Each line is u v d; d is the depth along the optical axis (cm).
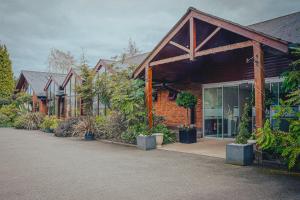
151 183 521
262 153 665
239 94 1138
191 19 836
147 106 1033
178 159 761
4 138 1405
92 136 1313
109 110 1440
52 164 710
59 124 1595
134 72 1090
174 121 1409
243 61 1122
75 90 1677
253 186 494
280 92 964
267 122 638
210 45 993
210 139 1220
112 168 655
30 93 2847
